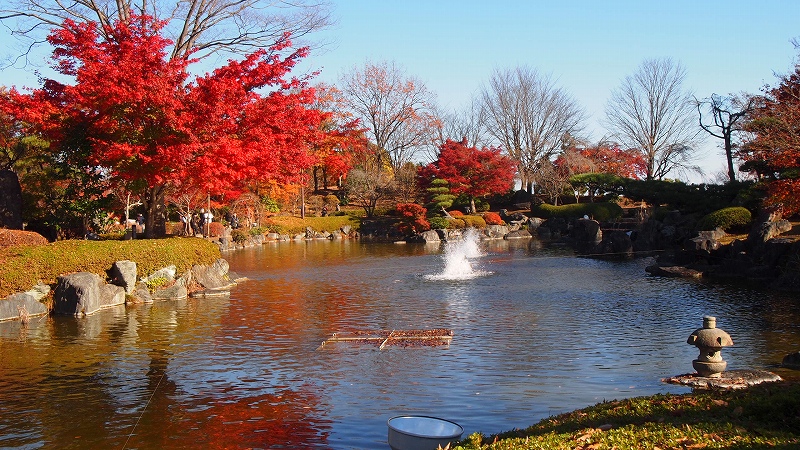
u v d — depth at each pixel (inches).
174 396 342.3
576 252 1301.7
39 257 615.2
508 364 394.9
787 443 180.9
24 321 550.6
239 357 423.8
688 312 569.6
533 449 192.9
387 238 1936.5
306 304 653.3
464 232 1854.1
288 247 1589.6
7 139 984.3
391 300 675.4
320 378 371.9
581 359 405.1
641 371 374.3
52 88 734.5
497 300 661.9
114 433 290.0
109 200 854.5
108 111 676.1
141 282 691.4
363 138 2422.5
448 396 332.5
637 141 2316.7
